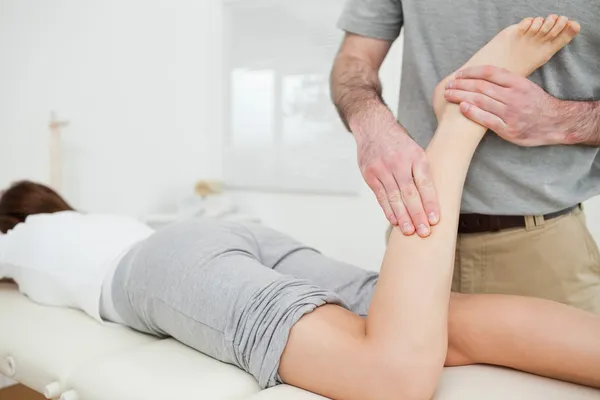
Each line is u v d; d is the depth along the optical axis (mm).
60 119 2893
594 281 1126
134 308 1137
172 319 1029
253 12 3297
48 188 1704
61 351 1094
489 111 924
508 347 903
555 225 1077
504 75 917
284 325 869
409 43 1144
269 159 3283
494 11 1007
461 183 911
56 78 2883
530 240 1079
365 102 1108
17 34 2727
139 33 3201
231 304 935
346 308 966
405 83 1188
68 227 1387
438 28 1068
